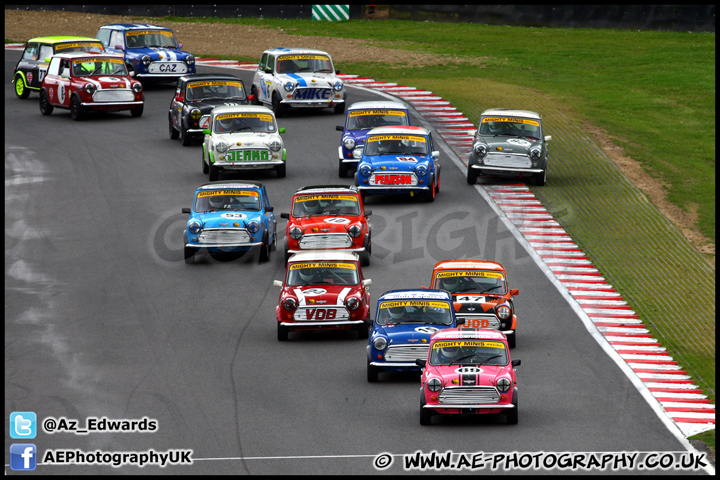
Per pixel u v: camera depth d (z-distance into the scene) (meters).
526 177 127.00
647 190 122.62
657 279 94.75
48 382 70.25
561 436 60.41
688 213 115.56
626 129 149.25
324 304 79.00
